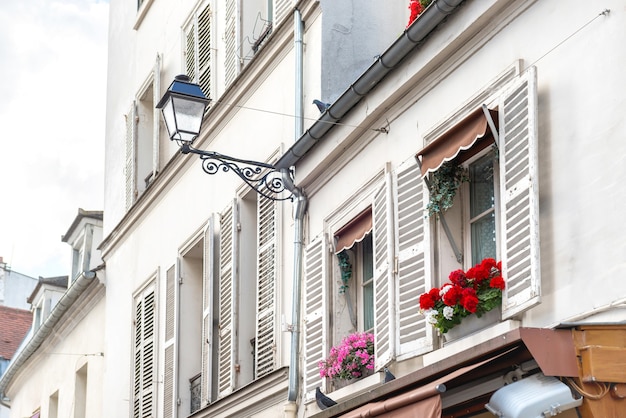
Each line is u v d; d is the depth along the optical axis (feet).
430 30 32.68
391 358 33.35
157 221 61.11
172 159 57.72
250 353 47.21
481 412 28.71
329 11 42.78
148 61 66.13
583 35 27.02
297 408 40.98
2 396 102.94
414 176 33.65
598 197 25.79
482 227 31.50
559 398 23.41
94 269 70.28
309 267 40.55
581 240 26.14
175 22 61.87
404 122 35.45
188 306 55.83
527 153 27.63
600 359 23.34
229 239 49.03
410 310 32.96
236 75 50.96
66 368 79.15
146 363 59.52
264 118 47.85
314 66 43.24
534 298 26.76
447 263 32.24
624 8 25.73
